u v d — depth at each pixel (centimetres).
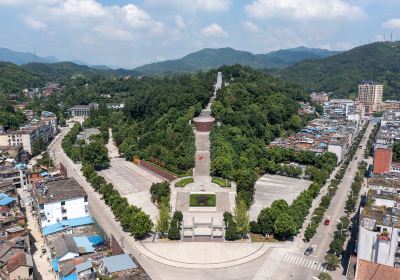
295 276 17200
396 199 18650
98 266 15125
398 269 13938
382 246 15675
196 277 17138
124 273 13725
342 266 18038
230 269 17800
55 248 17288
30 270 15750
